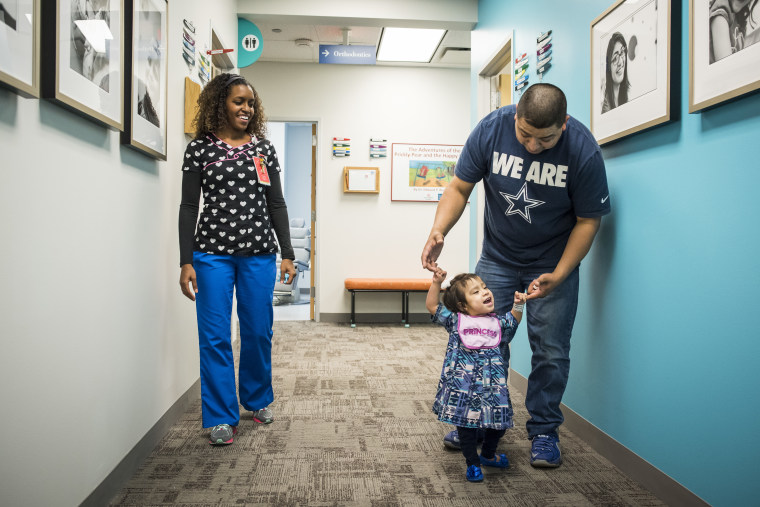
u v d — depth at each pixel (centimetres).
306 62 584
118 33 167
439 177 596
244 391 245
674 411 169
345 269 589
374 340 478
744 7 135
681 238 167
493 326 191
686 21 164
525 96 169
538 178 190
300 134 973
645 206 188
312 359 395
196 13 301
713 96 148
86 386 150
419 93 595
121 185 178
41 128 125
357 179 584
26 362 118
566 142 183
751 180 138
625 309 200
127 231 184
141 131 190
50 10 123
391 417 259
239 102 221
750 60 133
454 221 211
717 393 150
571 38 252
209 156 216
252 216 222
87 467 151
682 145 167
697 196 159
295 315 643
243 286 228
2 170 109
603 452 213
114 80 163
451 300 194
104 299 163
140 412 198
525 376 306
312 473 193
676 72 167
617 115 203
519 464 204
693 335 160
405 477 191
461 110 599
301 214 977
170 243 238
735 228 143
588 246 193
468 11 439
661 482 174
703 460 155
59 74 126
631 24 192
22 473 117
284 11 436
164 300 229
